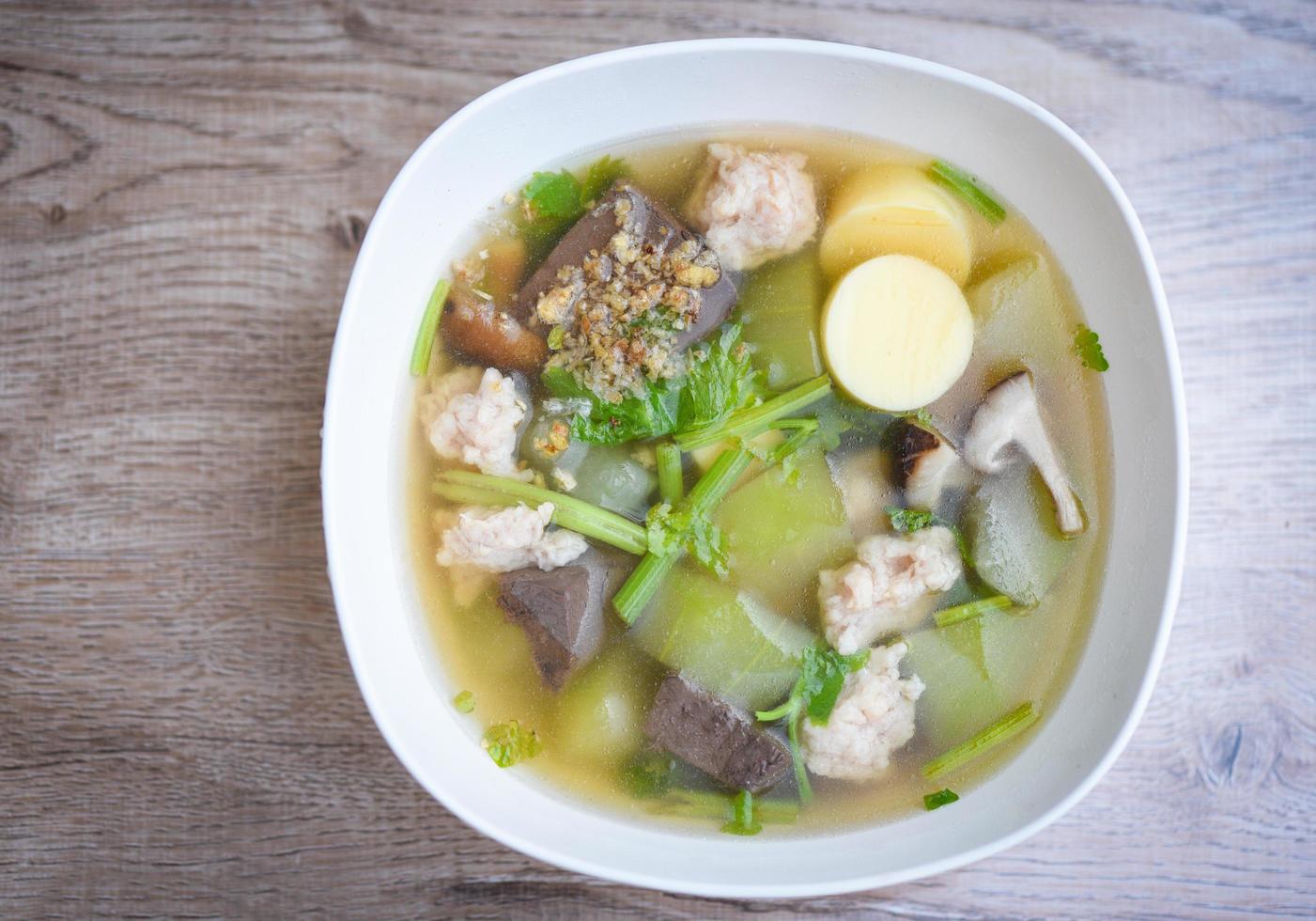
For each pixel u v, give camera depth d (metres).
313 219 0.30
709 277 0.27
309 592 0.30
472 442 0.27
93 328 0.30
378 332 0.27
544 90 0.27
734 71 0.27
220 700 0.30
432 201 0.27
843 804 0.27
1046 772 0.27
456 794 0.27
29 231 0.30
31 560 0.30
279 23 0.30
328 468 0.26
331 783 0.29
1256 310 0.30
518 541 0.27
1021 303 0.28
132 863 0.29
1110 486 0.28
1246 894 0.30
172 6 0.30
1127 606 0.27
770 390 0.28
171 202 0.30
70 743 0.30
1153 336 0.26
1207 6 0.30
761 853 0.27
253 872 0.29
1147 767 0.30
